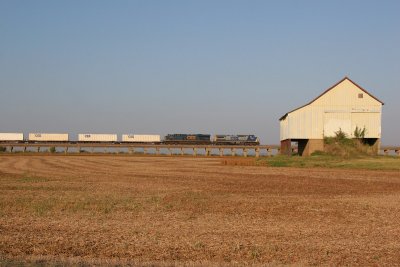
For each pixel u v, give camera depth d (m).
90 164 64.56
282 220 19.59
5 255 13.38
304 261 13.10
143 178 40.66
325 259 13.34
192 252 13.95
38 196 26.64
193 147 108.06
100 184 34.72
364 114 66.69
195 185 34.41
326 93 66.94
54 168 55.31
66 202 23.95
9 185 33.25
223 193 29.33
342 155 63.56
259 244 15.00
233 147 103.75
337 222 19.22
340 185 34.72
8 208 21.78
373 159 59.41
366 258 13.48
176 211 21.78
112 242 15.05
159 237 15.86
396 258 13.52
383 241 15.59
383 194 29.38
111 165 62.31
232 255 13.68
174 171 50.19
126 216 20.22
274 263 12.85
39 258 13.05
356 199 26.62
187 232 16.77
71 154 101.06
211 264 12.70
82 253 13.74
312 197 27.59
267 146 102.94
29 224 18.05
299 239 15.80
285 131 73.69
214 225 18.25
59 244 14.73
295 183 36.16
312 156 64.06
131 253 13.79
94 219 19.34
